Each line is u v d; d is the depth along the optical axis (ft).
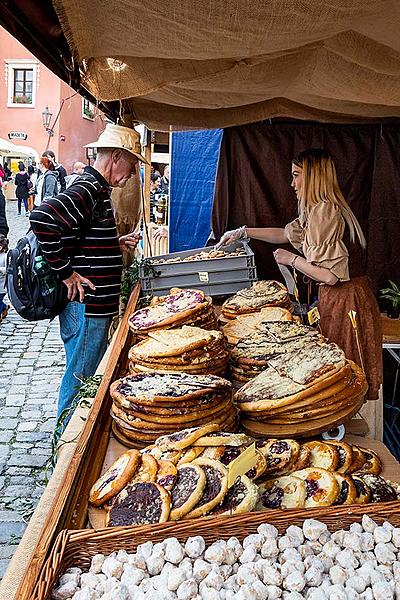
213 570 3.36
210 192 16.94
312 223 9.16
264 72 8.86
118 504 4.02
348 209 9.39
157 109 13.26
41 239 9.71
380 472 5.01
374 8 4.92
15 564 3.73
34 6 5.06
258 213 15.44
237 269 12.00
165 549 3.49
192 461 4.36
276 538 3.68
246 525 3.72
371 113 13.03
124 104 11.60
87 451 4.82
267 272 15.62
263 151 15.23
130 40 5.75
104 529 3.61
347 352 9.51
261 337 7.33
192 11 5.00
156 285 11.93
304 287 15.14
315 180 9.26
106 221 10.44
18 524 9.81
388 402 14.02
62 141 63.10
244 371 6.64
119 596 3.13
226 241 13.33
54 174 24.39
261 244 15.52
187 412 5.06
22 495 10.82
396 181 15.10
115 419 5.33
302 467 4.66
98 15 5.13
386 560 3.59
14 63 62.34
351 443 5.64
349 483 4.40
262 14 5.00
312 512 3.86
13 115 63.52
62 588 3.29
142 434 5.08
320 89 9.48
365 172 15.21
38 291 10.23
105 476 4.42
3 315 24.35
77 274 10.27
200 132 16.60
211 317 8.16
